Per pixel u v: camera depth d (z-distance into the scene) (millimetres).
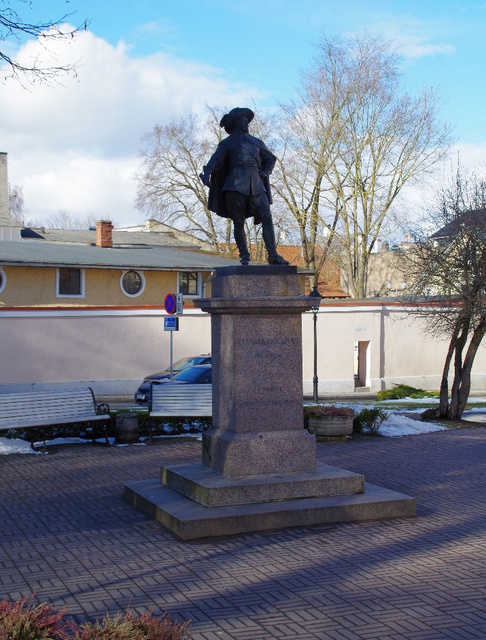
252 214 10695
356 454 14859
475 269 19984
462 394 20672
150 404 16234
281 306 9961
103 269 36125
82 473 12734
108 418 15555
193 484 9828
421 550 8539
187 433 16516
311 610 6777
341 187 47125
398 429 18016
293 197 48156
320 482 9906
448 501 10922
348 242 47500
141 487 10742
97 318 30469
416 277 21875
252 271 10047
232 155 10562
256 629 6352
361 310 34688
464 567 7969
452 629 6387
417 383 35875
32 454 14398
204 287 39125
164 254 41531
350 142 46250
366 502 9742
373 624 6477
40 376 29516
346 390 34438
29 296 34438
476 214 20438
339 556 8305
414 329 35781
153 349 31406
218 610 6758
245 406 10031
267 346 10109
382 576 7672
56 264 34312
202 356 28078
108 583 7438
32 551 8477
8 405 14609
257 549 8523
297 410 10227
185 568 7887
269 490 9672
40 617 5328
